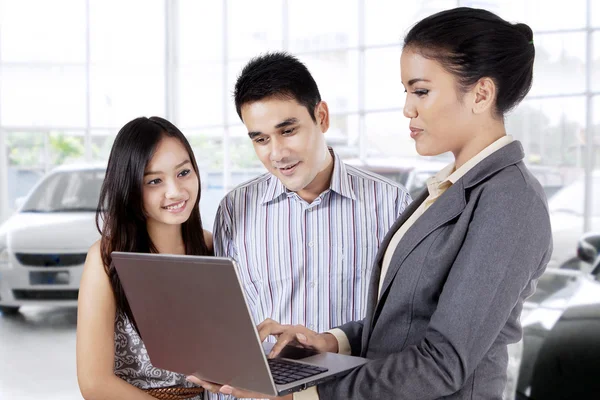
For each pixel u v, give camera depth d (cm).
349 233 179
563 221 425
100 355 159
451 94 115
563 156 431
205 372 124
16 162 473
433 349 111
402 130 466
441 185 125
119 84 479
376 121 470
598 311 266
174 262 116
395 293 122
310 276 180
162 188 164
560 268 414
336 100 478
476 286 109
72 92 476
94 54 477
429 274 118
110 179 164
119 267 130
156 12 480
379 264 134
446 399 117
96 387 158
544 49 433
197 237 180
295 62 157
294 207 181
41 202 455
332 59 479
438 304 114
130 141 162
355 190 180
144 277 125
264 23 485
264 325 138
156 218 167
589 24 426
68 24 474
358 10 472
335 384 118
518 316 121
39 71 474
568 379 255
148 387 167
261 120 154
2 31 471
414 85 118
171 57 483
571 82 429
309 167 161
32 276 426
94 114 477
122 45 479
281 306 180
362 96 473
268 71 154
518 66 116
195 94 486
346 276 179
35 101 473
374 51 471
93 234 431
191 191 169
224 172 489
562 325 266
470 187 117
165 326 127
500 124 120
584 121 429
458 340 109
